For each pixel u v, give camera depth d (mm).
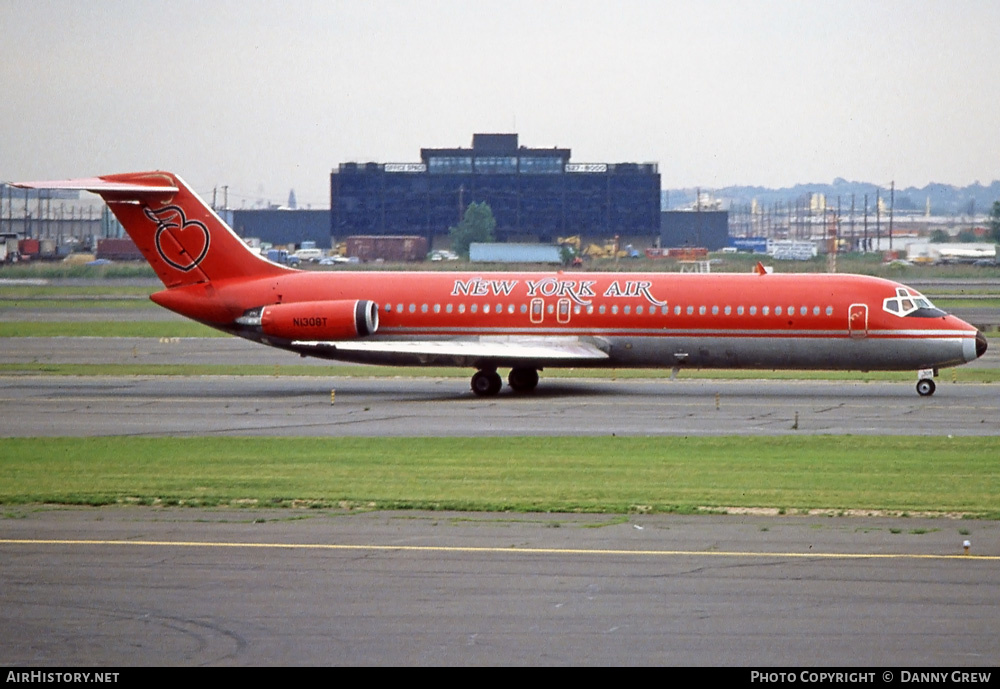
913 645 69938
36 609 76375
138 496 109125
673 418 170250
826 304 196000
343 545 91438
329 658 68188
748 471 123312
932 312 195125
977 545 90938
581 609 76125
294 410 180500
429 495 109812
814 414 174125
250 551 89562
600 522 98688
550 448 140375
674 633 71938
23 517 100688
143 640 71000
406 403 190000
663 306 199250
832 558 87312
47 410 180000
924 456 133625
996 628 72562
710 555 88250
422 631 72312
